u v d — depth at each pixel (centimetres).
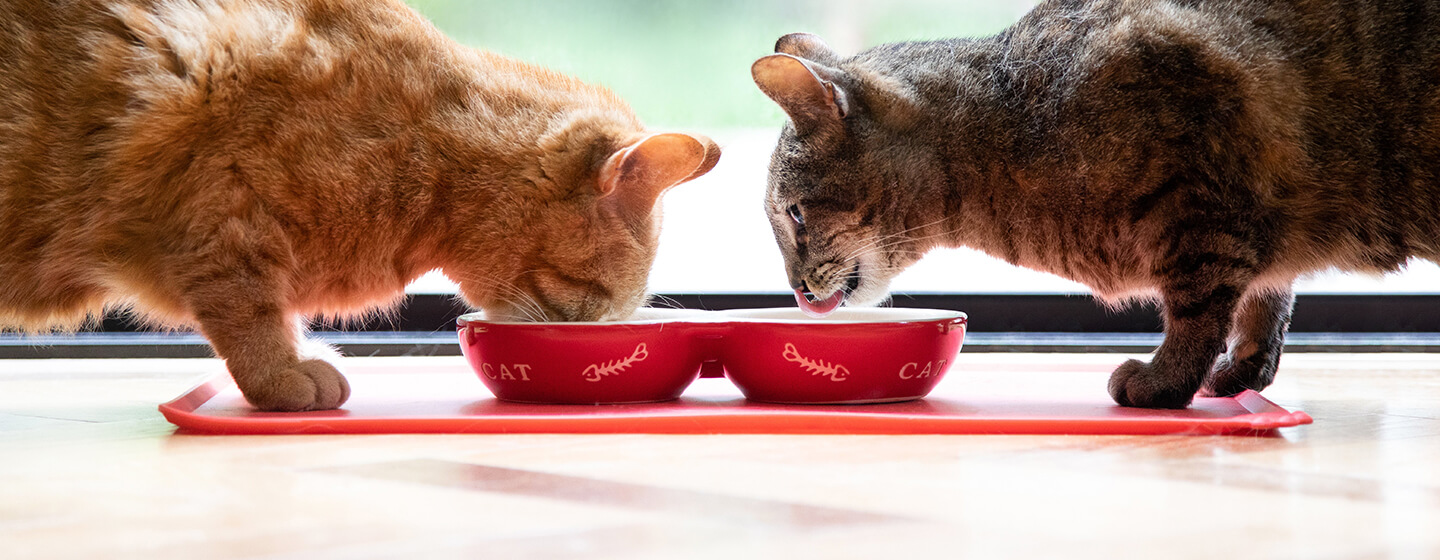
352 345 287
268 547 102
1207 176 185
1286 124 186
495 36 313
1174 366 188
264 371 180
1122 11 200
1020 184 203
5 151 175
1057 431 163
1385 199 190
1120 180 189
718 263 315
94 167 176
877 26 326
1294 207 190
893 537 106
